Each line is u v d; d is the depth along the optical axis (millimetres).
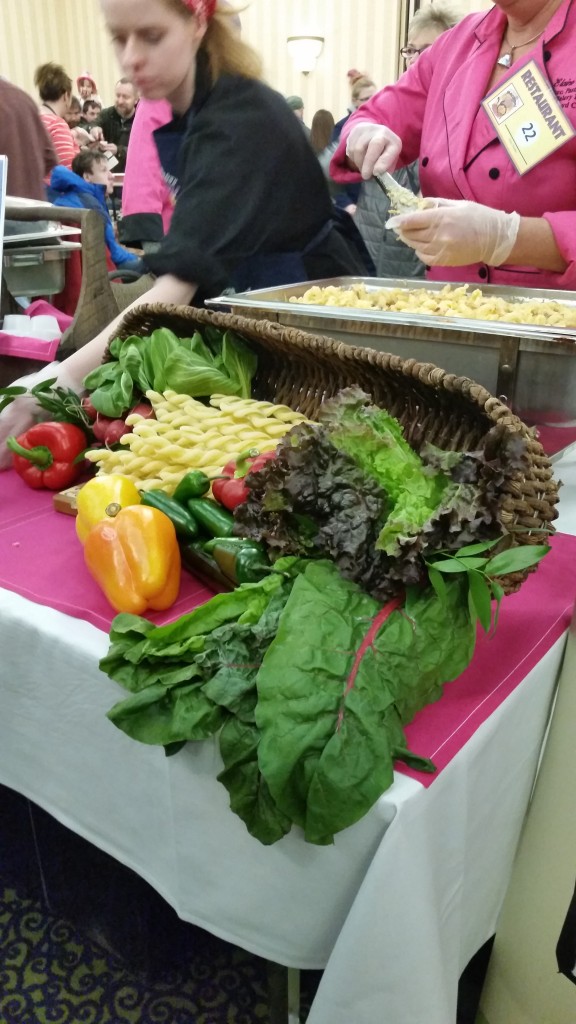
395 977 590
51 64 2463
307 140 1286
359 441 676
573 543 948
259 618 657
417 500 649
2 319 1481
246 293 1262
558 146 1268
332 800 531
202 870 709
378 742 548
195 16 1042
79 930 1109
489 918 805
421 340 1067
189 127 1168
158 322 1154
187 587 854
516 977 818
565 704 717
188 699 607
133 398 1090
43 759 850
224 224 1173
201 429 974
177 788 675
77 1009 1015
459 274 1557
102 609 782
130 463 978
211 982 1044
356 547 634
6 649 804
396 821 541
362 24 3492
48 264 1536
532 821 773
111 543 780
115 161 1984
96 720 745
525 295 1353
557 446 1082
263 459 815
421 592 635
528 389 1018
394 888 556
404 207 1341
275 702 562
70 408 1094
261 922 685
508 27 1369
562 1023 783
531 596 826
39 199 1999
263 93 1164
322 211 1376
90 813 832
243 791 573
